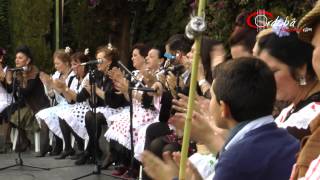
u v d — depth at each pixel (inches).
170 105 183.2
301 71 89.7
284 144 75.6
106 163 239.3
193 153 134.9
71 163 256.2
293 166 70.9
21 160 251.0
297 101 91.0
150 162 77.7
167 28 369.1
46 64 394.6
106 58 239.6
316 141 64.3
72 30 414.6
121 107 244.1
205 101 105.0
